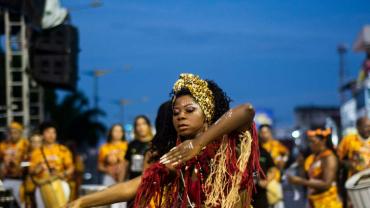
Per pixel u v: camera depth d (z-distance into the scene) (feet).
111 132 45.19
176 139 15.11
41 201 37.17
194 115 13.41
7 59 55.06
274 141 50.65
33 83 60.13
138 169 33.68
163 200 13.47
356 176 23.90
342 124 161.89
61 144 39.50
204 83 13.60
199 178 13.24
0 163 42.11
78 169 41.91
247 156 13.10
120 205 30.42
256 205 28.91
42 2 56.13
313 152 33.12
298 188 39.88
